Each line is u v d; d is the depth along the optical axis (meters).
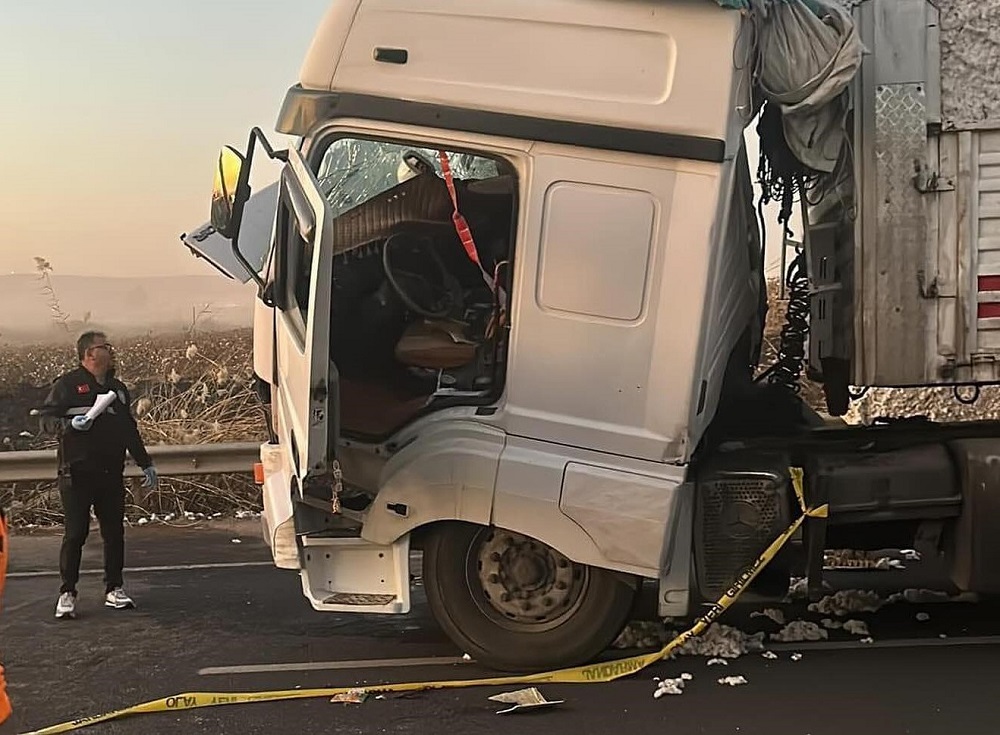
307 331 4.70
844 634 6.05
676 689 5.06
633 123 5.00
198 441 11.10
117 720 4.90
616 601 5.31
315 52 5.15
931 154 5.56
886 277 5.58
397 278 5.62
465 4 5.09
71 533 6.78
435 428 5.24
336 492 4.90
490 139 5.09
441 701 5.04
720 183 4.96
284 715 4.91
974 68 5.54
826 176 5.78
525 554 5.37
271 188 6.47
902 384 5.59
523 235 5.10
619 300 5.05
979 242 5.56
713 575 5.43
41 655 5.94
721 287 5.21
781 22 5.34
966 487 5.52
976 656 5.59
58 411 6.83
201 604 7.06
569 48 5.05
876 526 5.90
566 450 5.12
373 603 5.20
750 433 6.04
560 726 4.67
